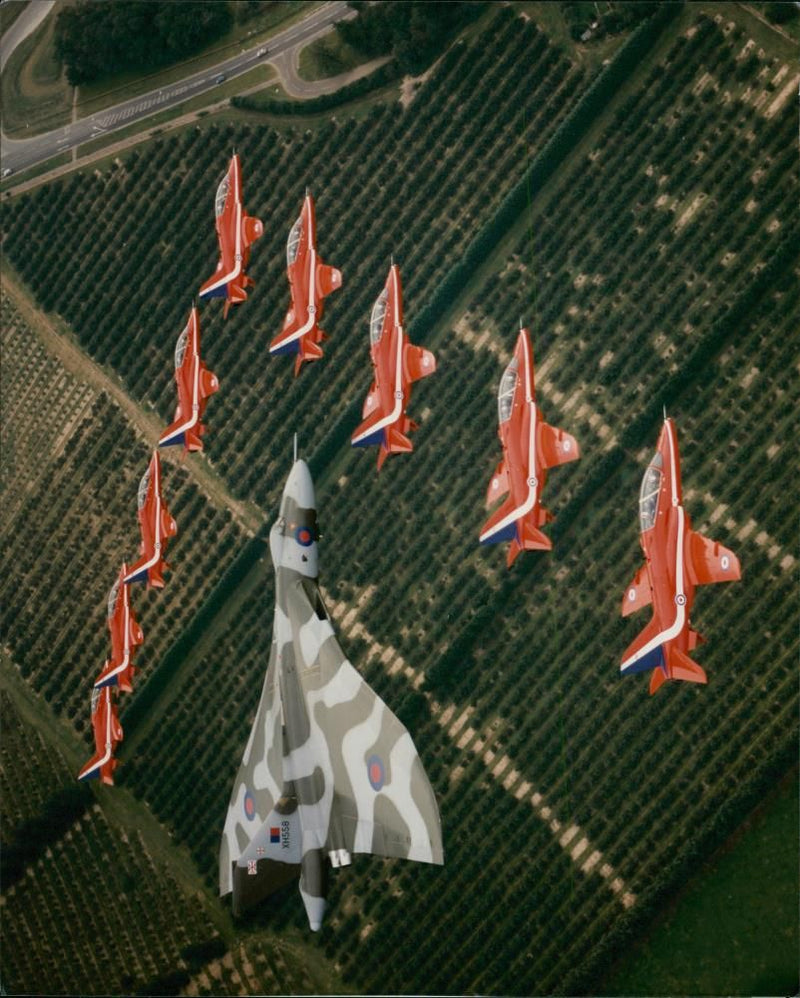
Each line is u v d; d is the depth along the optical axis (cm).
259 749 9075
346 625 10481
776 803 9450
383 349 9350
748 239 10212
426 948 9938
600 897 9675
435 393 10569
